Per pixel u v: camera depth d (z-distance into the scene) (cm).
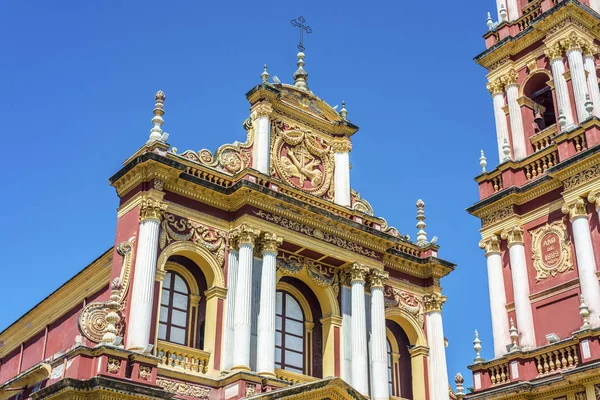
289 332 2812
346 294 2892
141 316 2338
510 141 2939
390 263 3139
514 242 2708
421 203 3375
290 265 2802
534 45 2977
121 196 2656
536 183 2692
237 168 2834
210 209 2702
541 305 2586
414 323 3103
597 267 2441
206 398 2419
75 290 2947
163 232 2548
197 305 2617
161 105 2717
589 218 2517
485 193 2886
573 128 2639
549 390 2361
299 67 3222
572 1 2827
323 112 3145
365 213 3034
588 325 2336
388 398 2742
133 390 2125
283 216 2777
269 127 2920
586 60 2812
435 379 3030
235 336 2505
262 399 2273
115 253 2508
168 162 2564
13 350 3384
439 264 3198
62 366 2256
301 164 2981
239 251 2650
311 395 2331
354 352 2762
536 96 3022
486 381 2569
